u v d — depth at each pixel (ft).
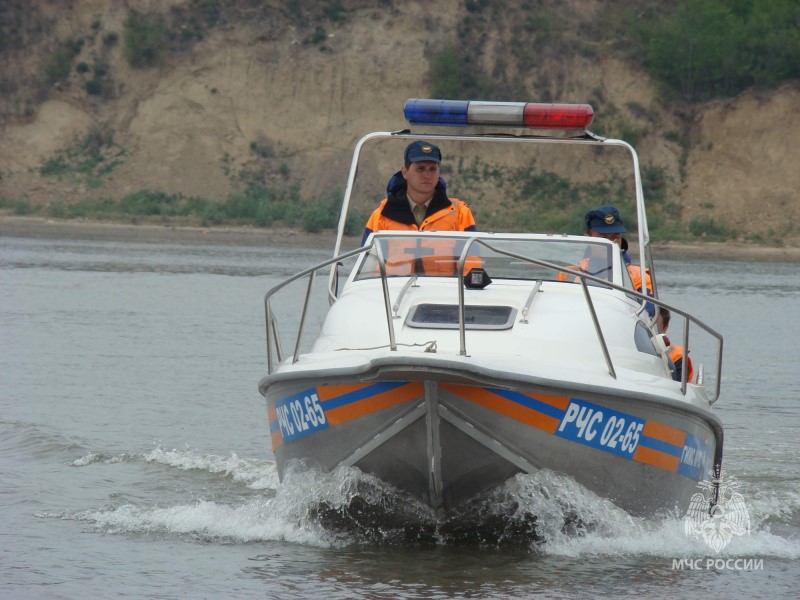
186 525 84.02
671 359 96.94
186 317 257.34
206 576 71.41
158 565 73.82
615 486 76.59
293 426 78.95
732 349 224.74
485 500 76.84
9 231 641.81
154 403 143.23
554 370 73.61
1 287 316.19
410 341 78.84
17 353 186.09
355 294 86.89
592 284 87.81
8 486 96.68
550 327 80.38
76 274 370.53
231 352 197.16
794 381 180.65
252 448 117.29
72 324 234.17
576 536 79.05
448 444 73.67
